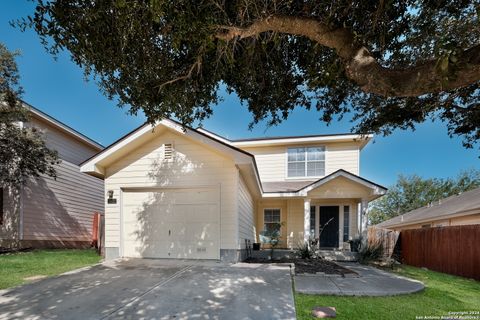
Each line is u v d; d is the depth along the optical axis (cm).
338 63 357
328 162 1299
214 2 309
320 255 988
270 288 484
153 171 809
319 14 340
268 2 337
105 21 309
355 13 352
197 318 352
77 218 1324
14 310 377
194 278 548
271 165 1349
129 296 436
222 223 762
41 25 315
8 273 582
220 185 774
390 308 399
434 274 782
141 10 295
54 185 1195
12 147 942
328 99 540
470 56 203
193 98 462
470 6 353
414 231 1052
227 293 453
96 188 1488
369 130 601
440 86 233
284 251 1028
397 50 430
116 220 807
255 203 1222
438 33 402
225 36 347
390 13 368
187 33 312
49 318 352
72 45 331
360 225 1046
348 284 523
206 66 423
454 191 2998
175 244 778
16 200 1038
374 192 988
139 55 365
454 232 815
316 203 1225
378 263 907
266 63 459
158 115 456
